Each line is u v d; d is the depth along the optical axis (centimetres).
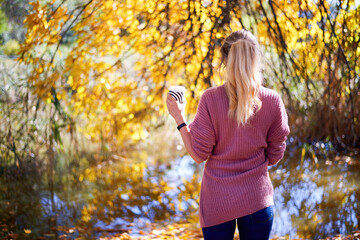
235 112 159
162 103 538
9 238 346
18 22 493
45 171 512
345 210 385
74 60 431
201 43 426
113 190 493
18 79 468
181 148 668
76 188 496
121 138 587
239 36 163
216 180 165
